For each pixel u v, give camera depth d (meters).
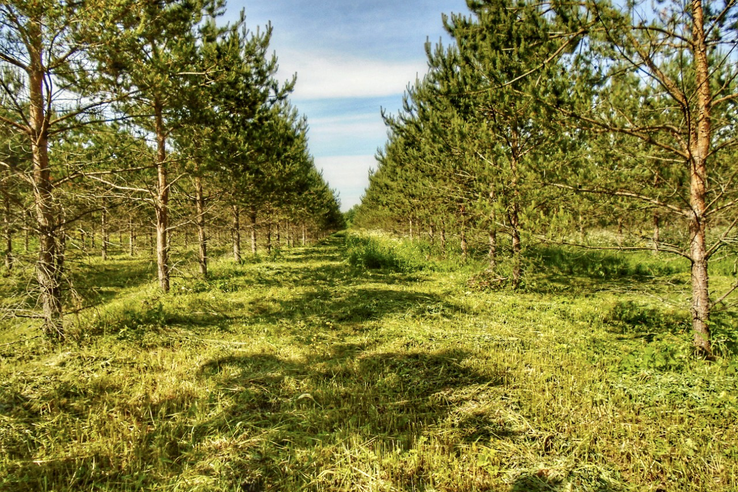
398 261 16.31
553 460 3.18
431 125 12.57
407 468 3.09
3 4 4.89
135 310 8.07
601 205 6.04
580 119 5.07
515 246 10.22
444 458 3.19
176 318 7.52
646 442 3.29
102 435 3.55
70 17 5.27
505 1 5.65
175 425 3.70
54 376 4.57
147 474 3.06
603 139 5.43
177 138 9.04
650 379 4.40
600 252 14.15
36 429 3.55
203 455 3.29
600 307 7.96
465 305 8.63
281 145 15.80
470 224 11.56
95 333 6.39
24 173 5.63
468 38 9.73
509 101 8.09
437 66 12.88
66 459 3.18
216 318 7.74
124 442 3.39
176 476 3.03
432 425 3.70
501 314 7.80
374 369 5.12
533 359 5.23
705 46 4.63
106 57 6.00
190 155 8.95
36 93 5.98
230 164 9.86
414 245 20.36
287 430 3.69
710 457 3.08
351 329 6.96
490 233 11.23
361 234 45.47
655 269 12.98
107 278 13.33
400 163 18.81
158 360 5.24
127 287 12.02
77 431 3.53
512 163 9.51
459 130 10.18
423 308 8.39
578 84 5.45
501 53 8.12
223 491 2.86
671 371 4.52
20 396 4.03
